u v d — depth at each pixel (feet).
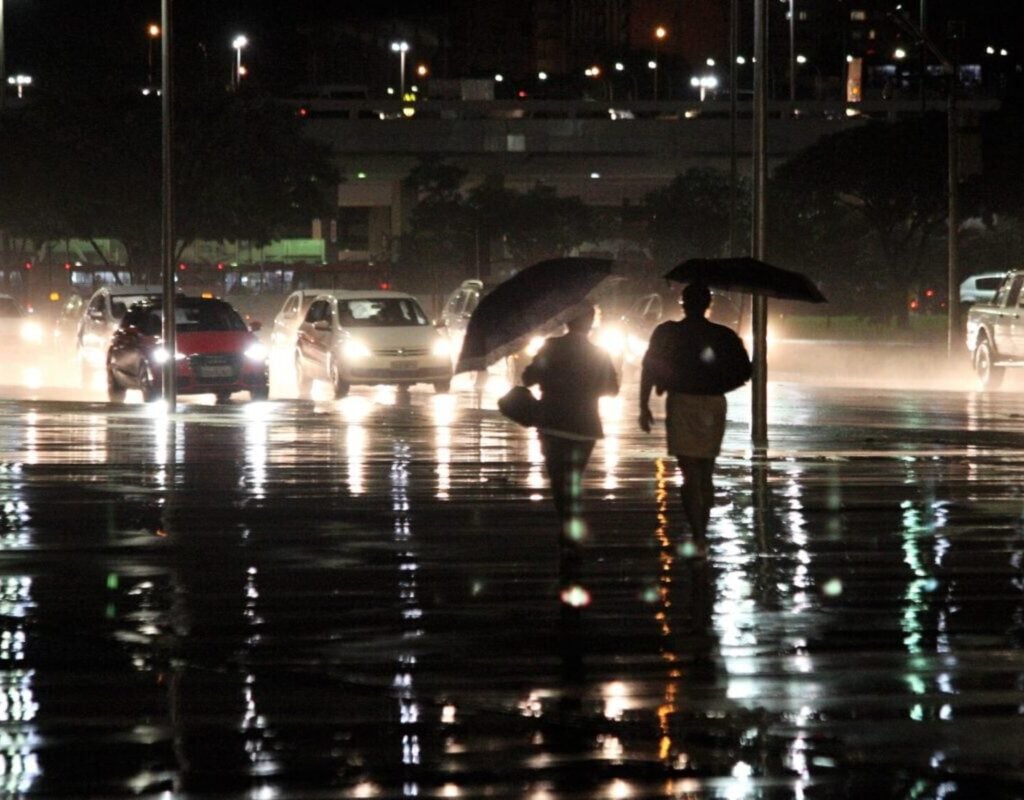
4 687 94.17
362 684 94.79
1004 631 109.19
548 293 130.72
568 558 131.13
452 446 239.30
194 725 85.87
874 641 106.01
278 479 196.85
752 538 150.71
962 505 174.40
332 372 354.13
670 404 136.98
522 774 76.95
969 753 80.12
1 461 216.54
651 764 78.59
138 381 329.72
